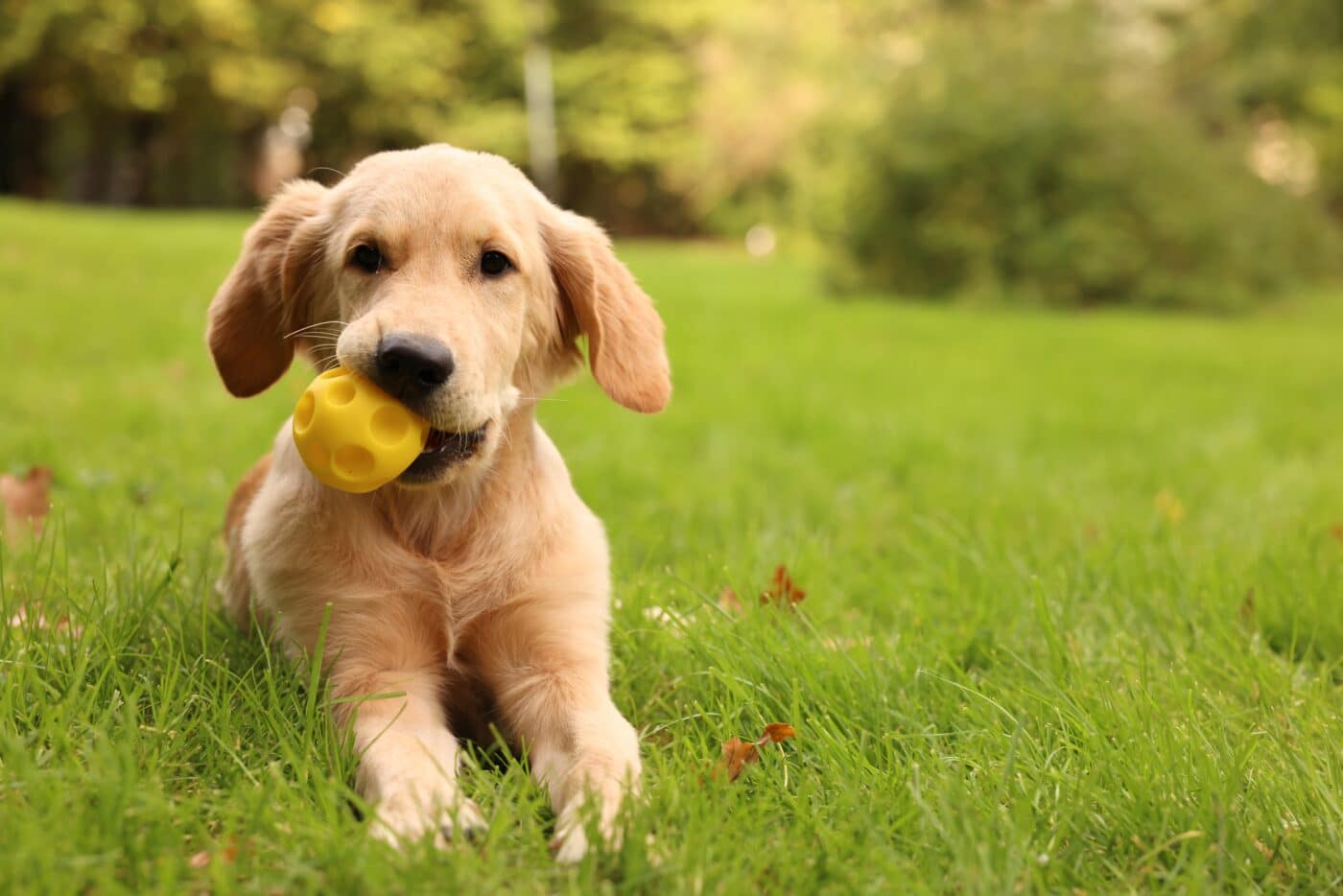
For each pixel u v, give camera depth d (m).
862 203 6.24
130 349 2.67
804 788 0.98
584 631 1.11
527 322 1.12
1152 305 6.13
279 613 1.10
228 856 0.89
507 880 0.90
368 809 0.92
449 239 1.07
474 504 1.11
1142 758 1.01
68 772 0.92
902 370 3.35
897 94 6.38
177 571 1.27
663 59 12.58
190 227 5.96
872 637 1.21
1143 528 1.54
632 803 0.93
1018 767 1.01
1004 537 1.48
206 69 9.59
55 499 1.44
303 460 1.01
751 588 1.28
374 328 1.01
